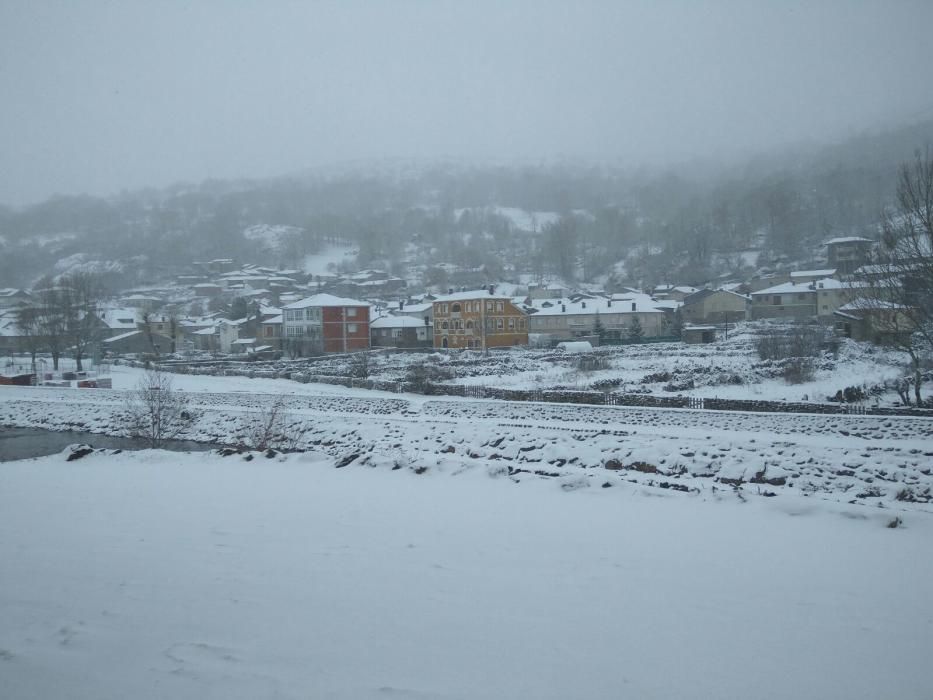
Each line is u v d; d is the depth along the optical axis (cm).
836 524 955
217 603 666
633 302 9338
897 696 497
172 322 9119
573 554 822
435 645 573
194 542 880
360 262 18775
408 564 784
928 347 3023
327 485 1264
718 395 3569
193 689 505
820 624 619
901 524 945
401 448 2392
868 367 4219
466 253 18012
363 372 5191
